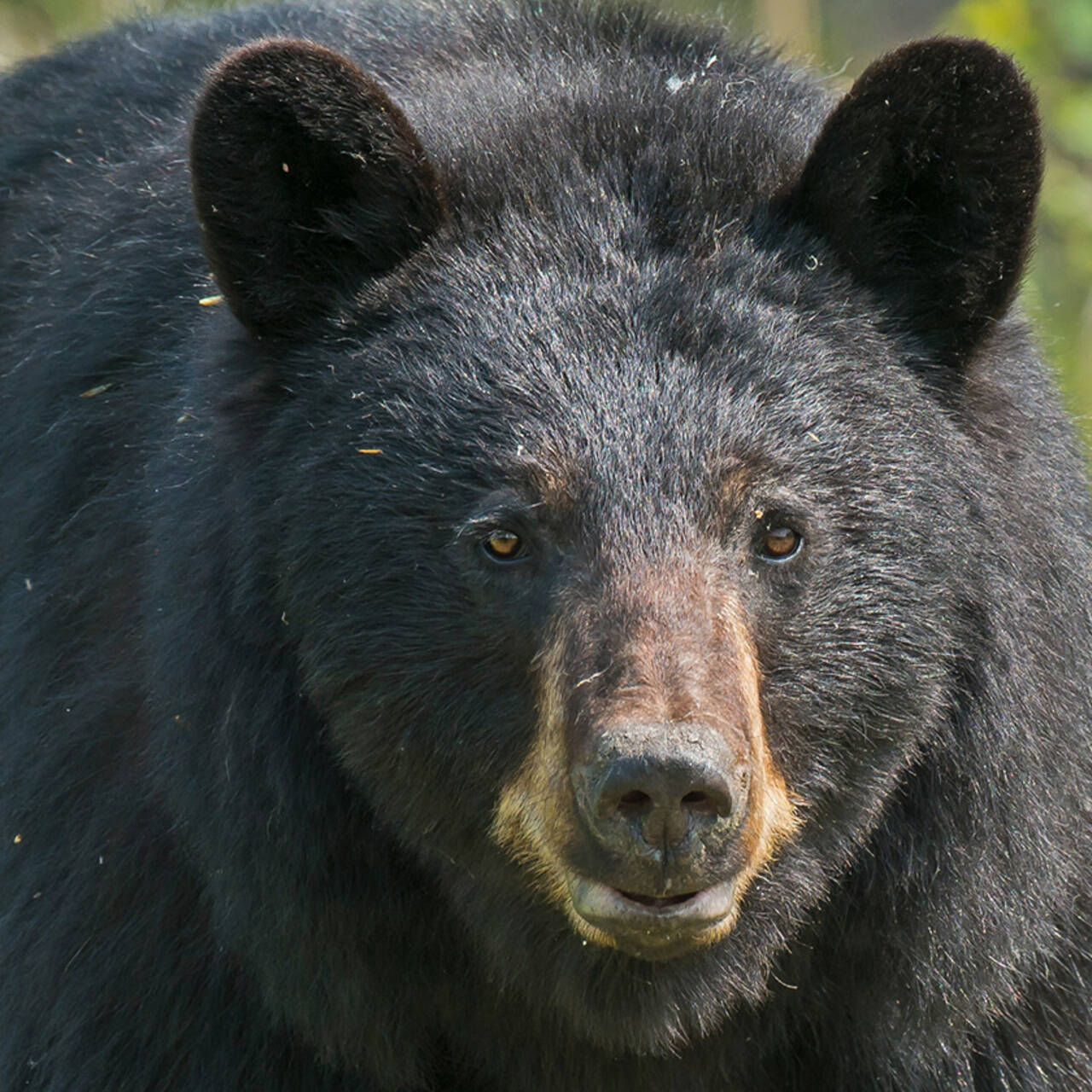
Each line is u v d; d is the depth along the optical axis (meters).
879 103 7.92
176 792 8.30
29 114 12.03
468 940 8.37
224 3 13.12
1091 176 19.42
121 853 8.72
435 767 7.87
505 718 7.67
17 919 9.07
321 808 8.13
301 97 7.89
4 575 10.05
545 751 7.45
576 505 7.48
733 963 8.00
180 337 9.16
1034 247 8.04
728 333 7.77
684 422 7.54
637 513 7.42
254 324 8.16
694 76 8.95
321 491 7.84
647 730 6.75
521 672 7.61
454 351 7.85
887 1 23.41
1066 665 8.41
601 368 7.67
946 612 7.91
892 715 7.88
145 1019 8.68
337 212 8.20
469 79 8.97
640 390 7.61
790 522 7.59
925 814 8.19
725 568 7.46
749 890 7.82
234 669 8.06
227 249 8.03
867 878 8.30
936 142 8.00
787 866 7.86
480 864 8.00
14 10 20.23
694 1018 8.09
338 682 7.89
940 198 8.10
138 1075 8.68
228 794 8.12
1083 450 9.43
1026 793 8.23
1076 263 18.23
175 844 8.60
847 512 7.69
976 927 8.30
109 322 9.66
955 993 8.41
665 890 6.96
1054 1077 8.98
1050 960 8.89
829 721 7.77
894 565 7.77
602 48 9.33
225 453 8.14
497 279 8.00
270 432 8.08
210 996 8.69
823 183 8.09
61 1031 8.78
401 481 7.72
